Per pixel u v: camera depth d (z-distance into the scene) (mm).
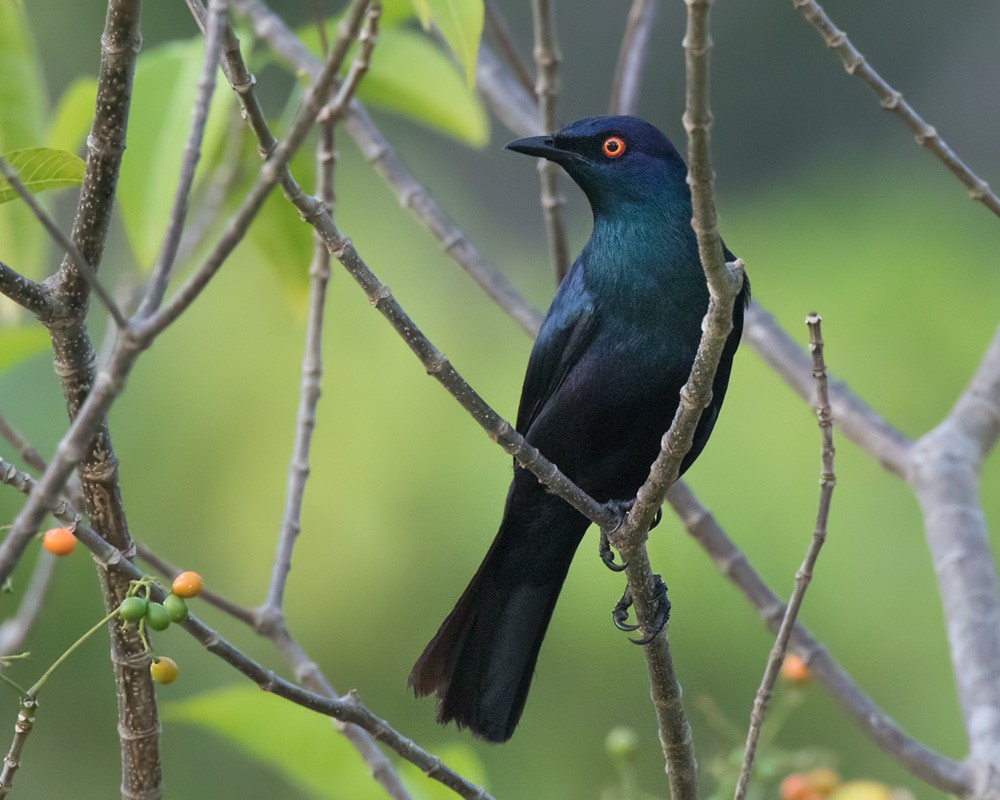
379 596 12641
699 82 4340
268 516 12641
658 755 11742
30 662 11891
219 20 4527
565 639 12547
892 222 14102
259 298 13031
